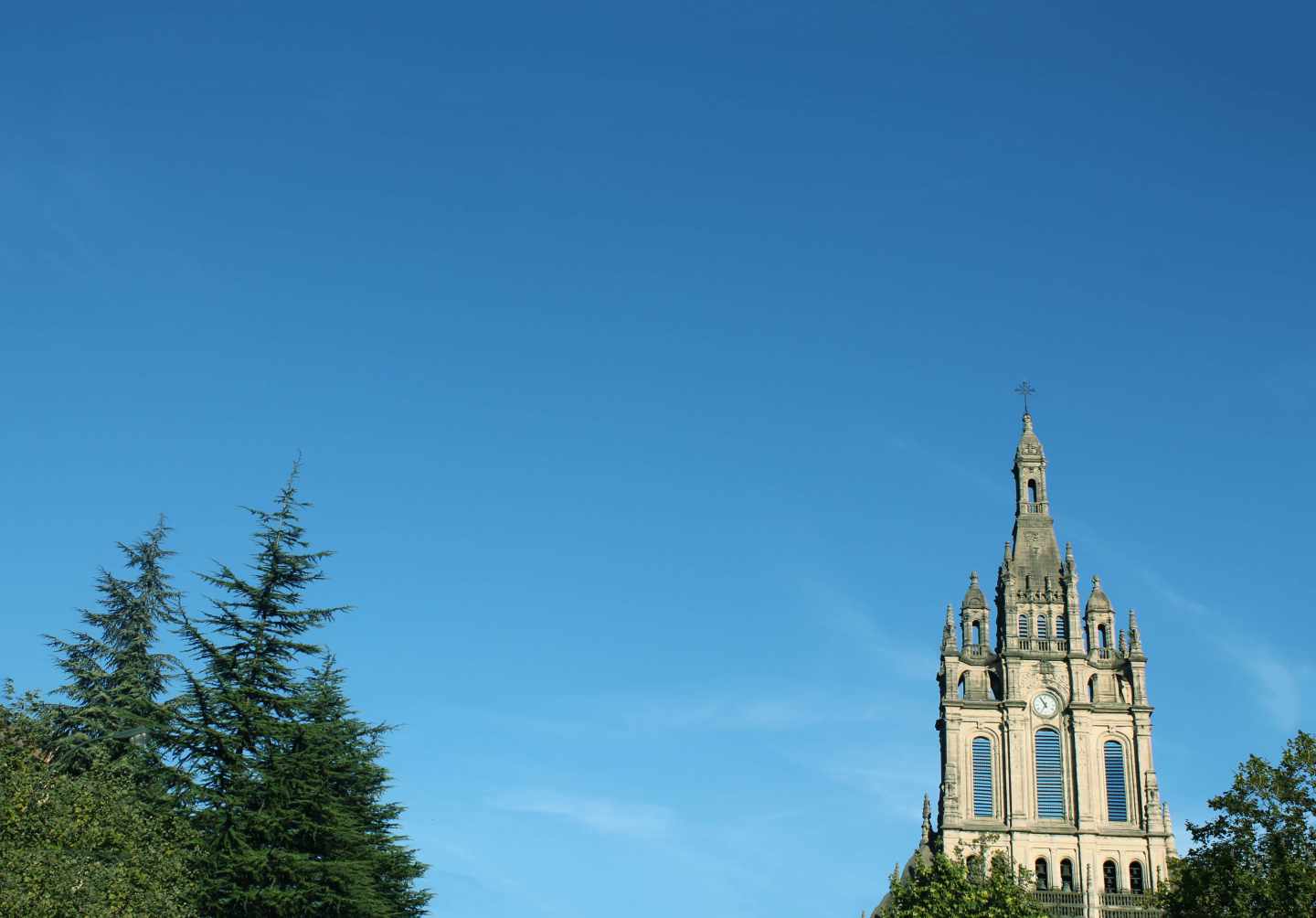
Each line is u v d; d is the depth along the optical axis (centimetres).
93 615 8944
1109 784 13138
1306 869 7850
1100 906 12506
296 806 7906
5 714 7581
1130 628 13650
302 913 7706
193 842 7538
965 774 13338
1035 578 13988
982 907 8881
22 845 6662
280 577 8425
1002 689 13612
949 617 14038
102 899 6575
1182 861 8725
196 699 7938
